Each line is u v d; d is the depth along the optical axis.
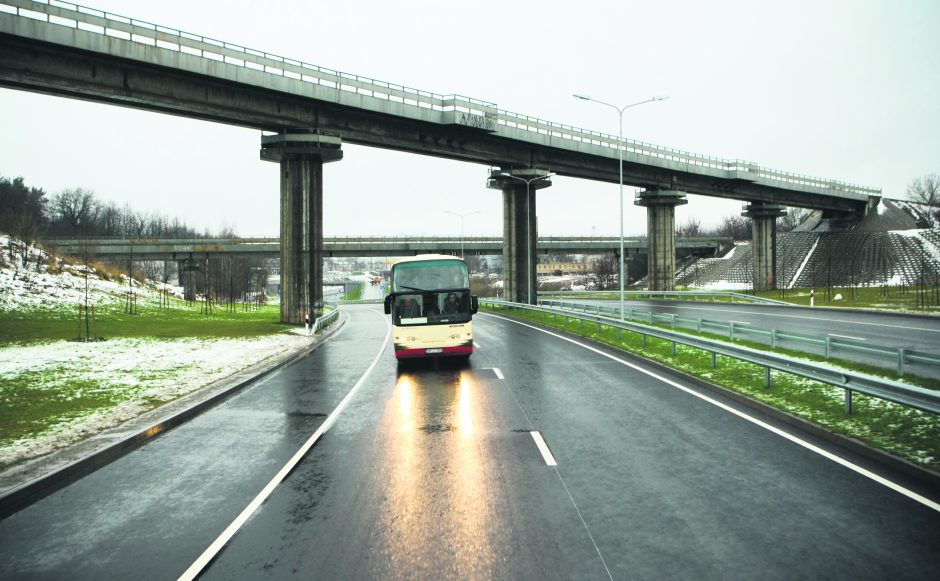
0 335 26.61
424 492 6.82
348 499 6.65
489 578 4.75
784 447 8.44
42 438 9.25
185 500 6.74
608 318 25.28
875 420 9.28
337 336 31.41
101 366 17.64
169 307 48.25
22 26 24.72
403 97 37.72
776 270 78.69
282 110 33.72
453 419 10.70
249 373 16.64
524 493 6.70
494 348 22.80
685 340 16.95
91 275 49.22
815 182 73.19
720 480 7.03
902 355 13.18
